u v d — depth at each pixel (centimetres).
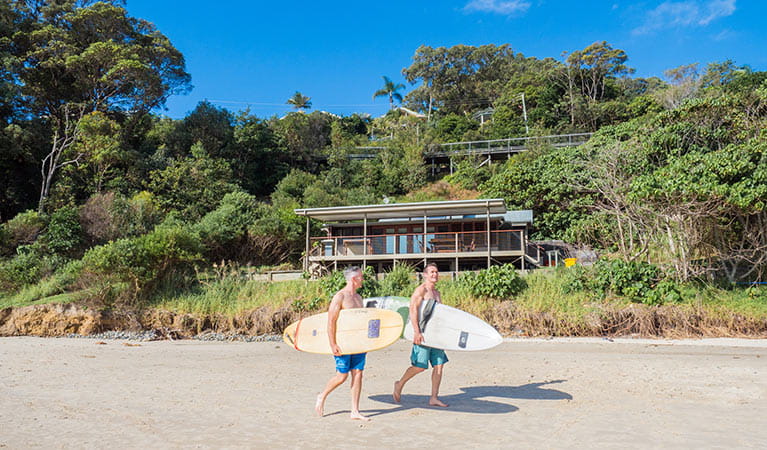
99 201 2912
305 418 530
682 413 542
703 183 1456
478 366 928
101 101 4066
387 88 8219
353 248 2486
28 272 2103
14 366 927
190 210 3409
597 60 6562
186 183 3684
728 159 1491
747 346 1205
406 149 5150
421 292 577
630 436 448
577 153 3036
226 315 1744
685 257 1631
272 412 561
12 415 546
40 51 3769
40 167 3619
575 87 6538
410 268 2047
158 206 3316
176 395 669
